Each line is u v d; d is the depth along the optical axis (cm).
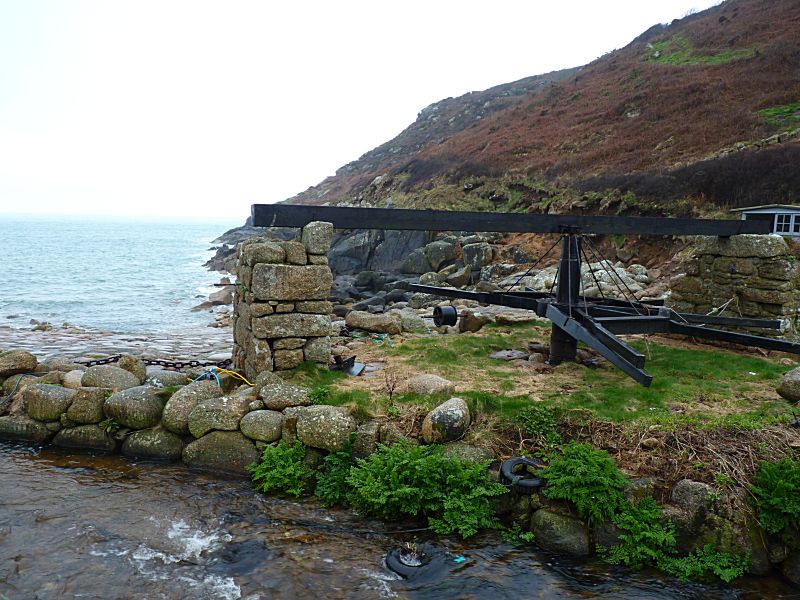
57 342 1482
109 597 454
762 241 982
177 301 2486
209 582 476
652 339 1089
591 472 547
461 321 1244
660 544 518
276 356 796
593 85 4122
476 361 917
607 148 2902
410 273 2634
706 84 3186
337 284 2570
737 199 2016
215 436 672
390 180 4091
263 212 788
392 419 658
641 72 3894
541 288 1959
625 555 517
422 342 1054
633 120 3164
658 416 655
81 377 804
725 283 1054
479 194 3058
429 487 579
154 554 510
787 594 489
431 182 3528
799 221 1516
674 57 3959
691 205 2109
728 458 576
